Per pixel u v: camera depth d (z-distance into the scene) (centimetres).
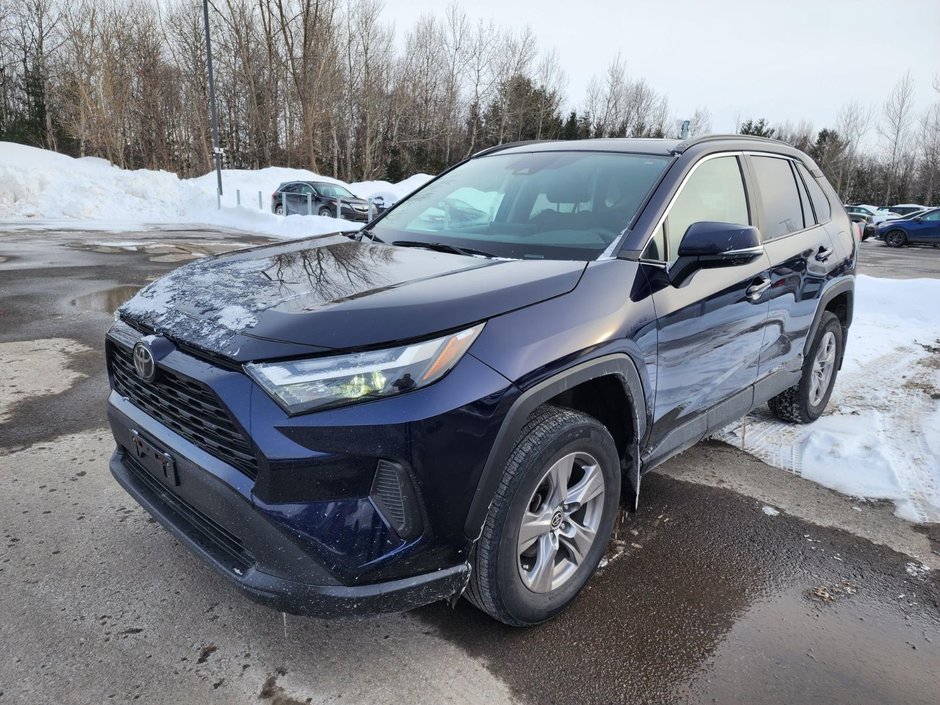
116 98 4159
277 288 212
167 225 1814
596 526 233
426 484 176
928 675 211
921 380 521
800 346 372
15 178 2034
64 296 763
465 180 342
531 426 203
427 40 5194
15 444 357
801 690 202
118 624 220
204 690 193
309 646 213
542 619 221
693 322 259
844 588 256
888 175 6569
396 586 179
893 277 1251
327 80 3944
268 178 3014
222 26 4178
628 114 6769
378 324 179
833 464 364
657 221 258
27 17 4819
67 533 273
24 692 189
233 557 193
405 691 195
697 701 196
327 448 170
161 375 203
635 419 237
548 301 207
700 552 276
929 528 303
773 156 360
